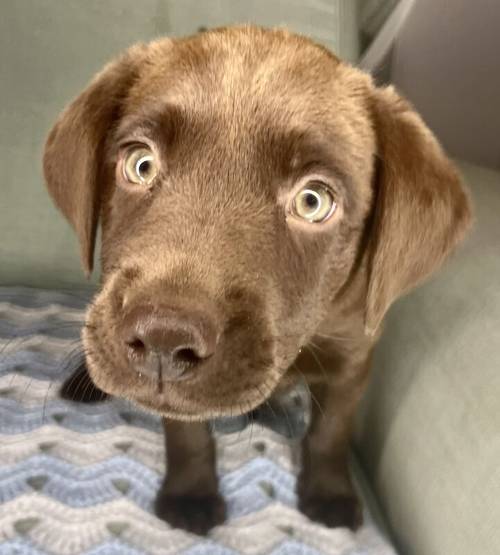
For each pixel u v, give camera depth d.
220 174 0.18
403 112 0.21
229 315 0.16
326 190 0.19
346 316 0.22
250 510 0.23
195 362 0.16
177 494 0.22
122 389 0.17
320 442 0.25
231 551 0.21
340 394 0.24
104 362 0.17
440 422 0.22
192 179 0.18
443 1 0.35
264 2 0.32
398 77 0.37
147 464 0.23
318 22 0.32
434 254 0.21
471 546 0.20
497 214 0.27
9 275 0.31
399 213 0.20
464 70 0.36
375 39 0.36
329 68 0.20
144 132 0.19
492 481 0.20
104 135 0.21
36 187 0.30
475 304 0.23
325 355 0.23
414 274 0.21
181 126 0.18
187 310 0.15
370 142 0.21
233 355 0.16
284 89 0.19
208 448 0.23
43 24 0.29
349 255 0.20
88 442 0.24
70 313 0.29
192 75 0.19
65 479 0.22
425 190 0.21
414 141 0.21
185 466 0.23
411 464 0.23
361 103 0.21
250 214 0.17
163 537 0.21
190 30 0.31
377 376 0.26
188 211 0.17
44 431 0.24
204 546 0.21
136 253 0.17
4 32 0.29
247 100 0.18
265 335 0.17
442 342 0.23
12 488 0.21
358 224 0.20
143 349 0.15
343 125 0.19
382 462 0.25
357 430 0.28
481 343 0.22
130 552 0.20
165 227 0.17
